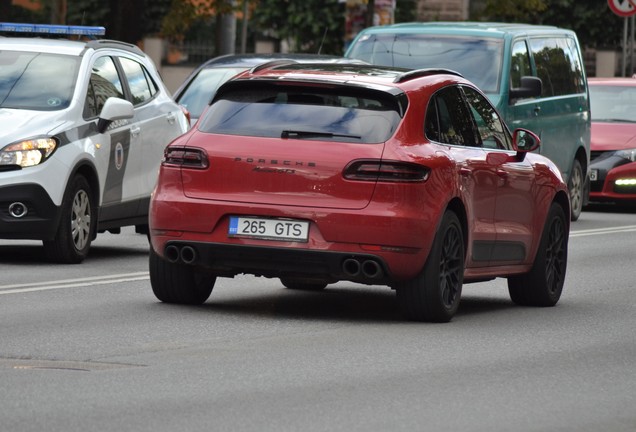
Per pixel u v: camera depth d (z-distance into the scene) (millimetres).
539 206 22438
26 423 12430
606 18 96188
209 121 19625
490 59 35812
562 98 39188
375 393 14227
